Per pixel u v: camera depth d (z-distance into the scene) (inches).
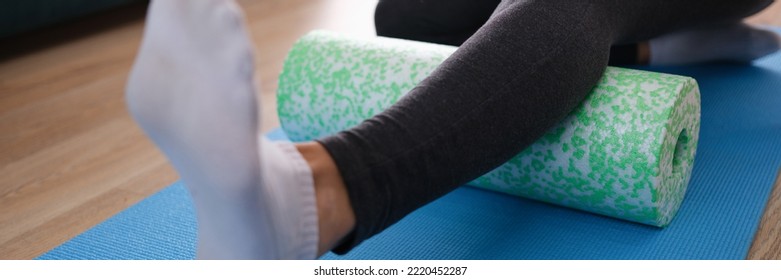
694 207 47.7
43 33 97.8
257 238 29.1
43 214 51.4
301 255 30.8
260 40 91.5
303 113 53.7
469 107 34.3
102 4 95.5
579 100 40.9
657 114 42.3
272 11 106.9
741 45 69.1
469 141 34.0
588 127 43.6
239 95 26.6
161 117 27.8
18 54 89.2
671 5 50.8
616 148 42.9
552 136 44.7
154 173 57.2
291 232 29.9
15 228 49.5
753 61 74.4
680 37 68.1
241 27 26.5
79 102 72.5
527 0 39.4
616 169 43.2
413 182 32.4
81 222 50.0
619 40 47.8
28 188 55.3
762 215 46.7
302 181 30.2
